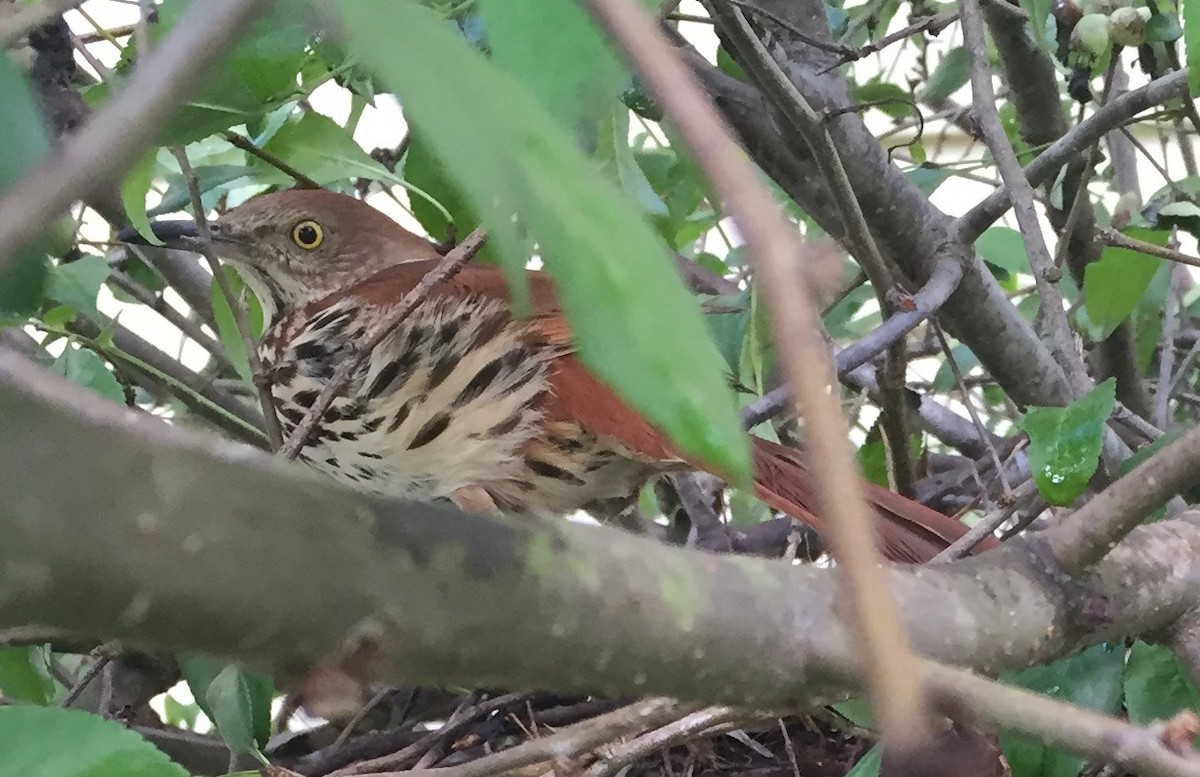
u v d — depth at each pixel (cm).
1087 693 141
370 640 57
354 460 175
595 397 168
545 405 170
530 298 46
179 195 196
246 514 52
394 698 209
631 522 208
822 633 79
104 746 77
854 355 168
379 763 171
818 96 193
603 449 175
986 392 305
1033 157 225
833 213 207
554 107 45
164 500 48
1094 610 109
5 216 33
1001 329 213
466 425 171
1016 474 219
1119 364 225
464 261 127
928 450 285
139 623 49
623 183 160
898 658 41
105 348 179
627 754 146
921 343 283
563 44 46
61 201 33
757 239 36
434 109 36
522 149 37
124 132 34
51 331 173
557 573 67
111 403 49
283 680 58
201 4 35
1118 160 253
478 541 63
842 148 198
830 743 189
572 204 38
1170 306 232
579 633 68
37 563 45
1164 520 128
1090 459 120
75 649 174
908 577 102
